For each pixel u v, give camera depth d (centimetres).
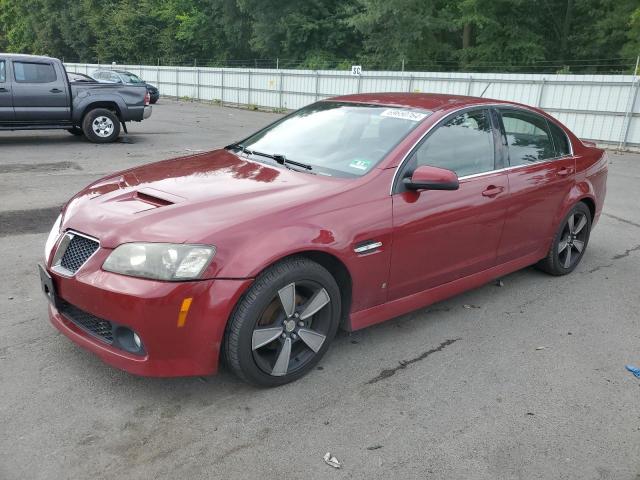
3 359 344
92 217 316
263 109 2825
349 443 284
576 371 365
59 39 5875
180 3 4800
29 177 877
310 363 339
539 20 3294
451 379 348
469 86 2017
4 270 488
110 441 277
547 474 271
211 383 329
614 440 298
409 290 384
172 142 1342
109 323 301
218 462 267
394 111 416
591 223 550
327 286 331
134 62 5066
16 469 255
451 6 3412
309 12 3738
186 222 298
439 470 269
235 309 300
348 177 360
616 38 2955
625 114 1650
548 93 1809
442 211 382
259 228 303
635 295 498
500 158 438
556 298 483
